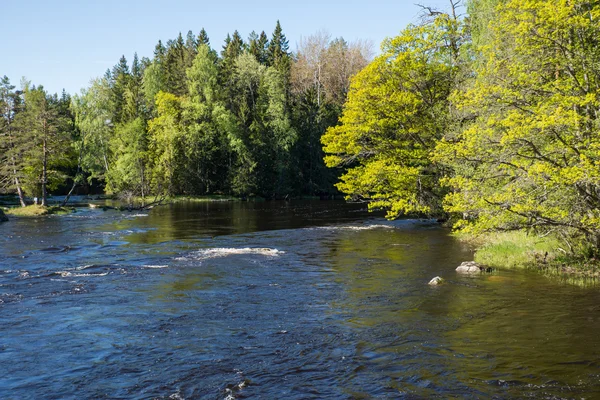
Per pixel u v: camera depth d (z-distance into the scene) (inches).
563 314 493.7
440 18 1157.7
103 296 590.2
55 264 799.1
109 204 2399.1
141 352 405.7
